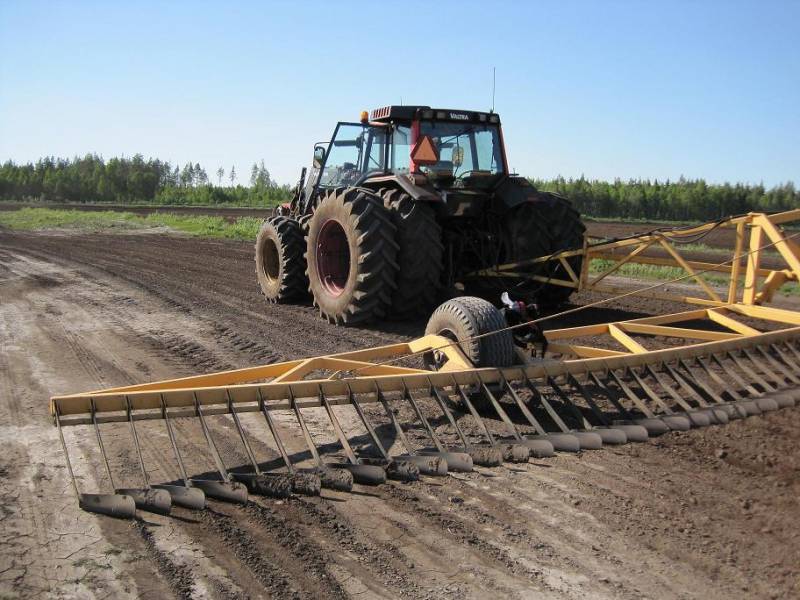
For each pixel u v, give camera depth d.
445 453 3.68
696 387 5.16
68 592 2.49
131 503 3.06
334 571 2.66
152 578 2.59
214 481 3.29
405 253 7.43
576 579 2.61
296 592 2.51
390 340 6.98
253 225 26.95
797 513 3.14
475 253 8.05
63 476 3.55
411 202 7.49
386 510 3.18
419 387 4.00
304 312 8.76
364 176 8.54
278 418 4.53
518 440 3.88
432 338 4.57
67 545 2.83
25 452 3.88
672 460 3.77
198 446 4.00
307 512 3.16
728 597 2.49
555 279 7.79
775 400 4.61
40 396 4.96
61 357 6.14
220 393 3.56
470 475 3.58
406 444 3.70
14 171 100.56
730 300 6.17
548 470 3.64
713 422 4.32
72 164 115.06
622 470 3.64
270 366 4.30
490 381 4.20
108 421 3.35
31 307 8.69
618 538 2.92
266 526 3.02
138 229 27.25
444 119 7.90
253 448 3.98
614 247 6.79
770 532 2.97
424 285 7.50
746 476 3.56
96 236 23.06
